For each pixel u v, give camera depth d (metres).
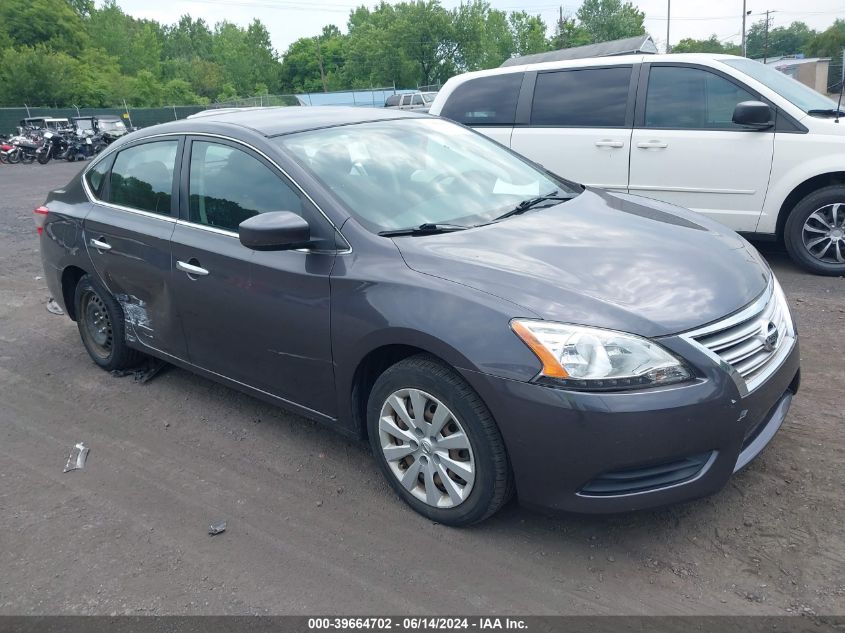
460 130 4.33
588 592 2.55
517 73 7.13
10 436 4.03
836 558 2.62
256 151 3.52
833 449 3.32
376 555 2.82
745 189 6.11
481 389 2.60
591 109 6.69
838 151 5.70
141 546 2.97
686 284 2.75
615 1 91.19
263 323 3.38
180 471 3.55
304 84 100.38
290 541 2.95
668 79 6.36
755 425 2.68
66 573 2.83
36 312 6.34
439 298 2.74
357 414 3.18
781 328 2.97
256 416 4.09
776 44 112.44
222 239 3.58
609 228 3.27
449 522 2.93
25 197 15.24
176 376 4.72
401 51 72.81
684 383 2.48
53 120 29.91
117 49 91.25
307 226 3.05
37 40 76.19
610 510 2.56
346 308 3.00
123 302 4.36
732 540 2.77
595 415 2.44
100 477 3.54
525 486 2.64
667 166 6.35
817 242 6.05
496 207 3.53
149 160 4.18
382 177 3.49
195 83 97.12
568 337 2.49
